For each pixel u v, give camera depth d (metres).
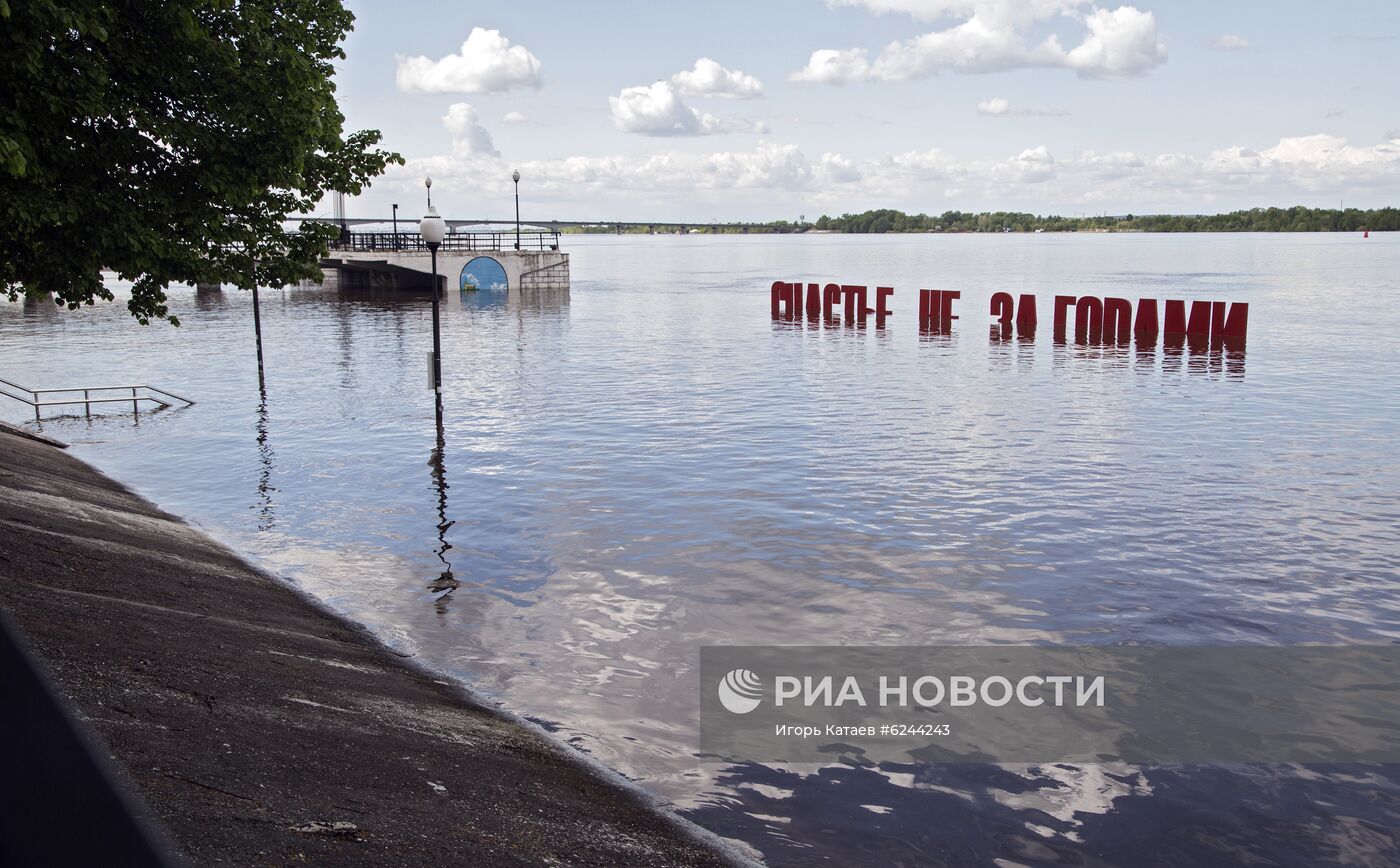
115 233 16.41
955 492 20.91
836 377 39.00
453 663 12.67
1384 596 14.60
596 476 22.91
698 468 23.53
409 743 9.34
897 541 17.50
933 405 32.19
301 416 31.41
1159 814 8.98
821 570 16.03
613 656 12.79
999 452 24.91
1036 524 18.48
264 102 17.69
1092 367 41.25
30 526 14.46
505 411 31.84
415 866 6.56
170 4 16.17
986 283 106.31
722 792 9.38
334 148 22.02
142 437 28.42
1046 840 8.58
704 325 62.47
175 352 49.19
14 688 1.95
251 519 19.98
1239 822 8.83
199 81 17.23
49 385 38.72
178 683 9.22
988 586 15.16
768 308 76.94
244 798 6.90
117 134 16.41
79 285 17.08
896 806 9.12
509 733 10.43
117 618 11.02
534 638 13.48
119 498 20.77
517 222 96.75
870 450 25.27
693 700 11.48
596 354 47.28
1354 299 78.25
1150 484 21.48
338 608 14.77
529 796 8.66
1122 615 13.88
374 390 36.53
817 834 8.66
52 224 16.23
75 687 8.16
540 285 96.31
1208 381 36.88
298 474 23.75
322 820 6.89
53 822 1.80
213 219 17.88
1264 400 32.59
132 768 6.76
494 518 19.59
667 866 7.80
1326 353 44.75
